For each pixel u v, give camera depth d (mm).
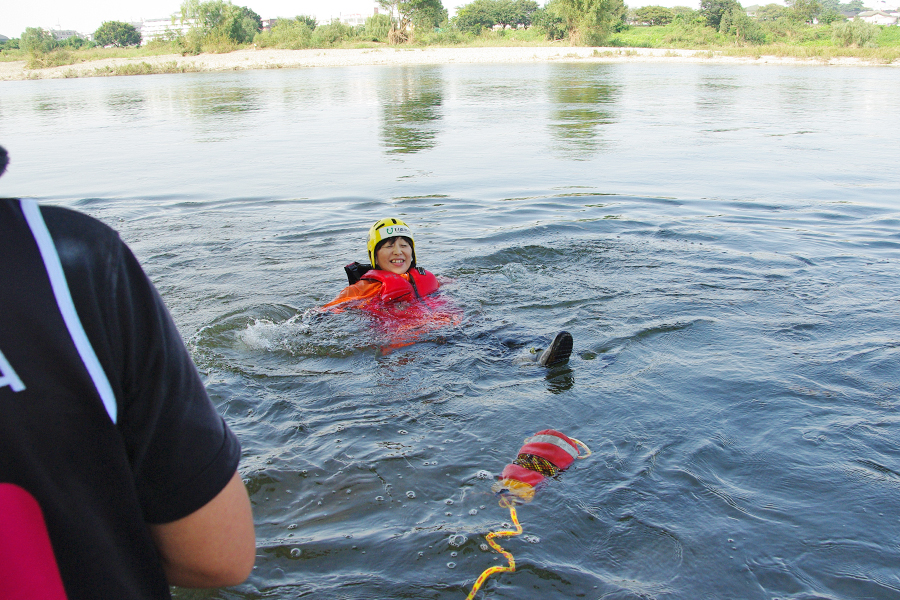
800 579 2098
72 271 828
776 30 56469
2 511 788
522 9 96250
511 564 2176
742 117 16125
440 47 56500
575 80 27672
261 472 2707
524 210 7625
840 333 4121
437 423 3129
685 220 7098
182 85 29391
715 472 2672
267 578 2143
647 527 2340
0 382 774
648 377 3561
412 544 2281
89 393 836
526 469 2641
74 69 43500
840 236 6426
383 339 4254
